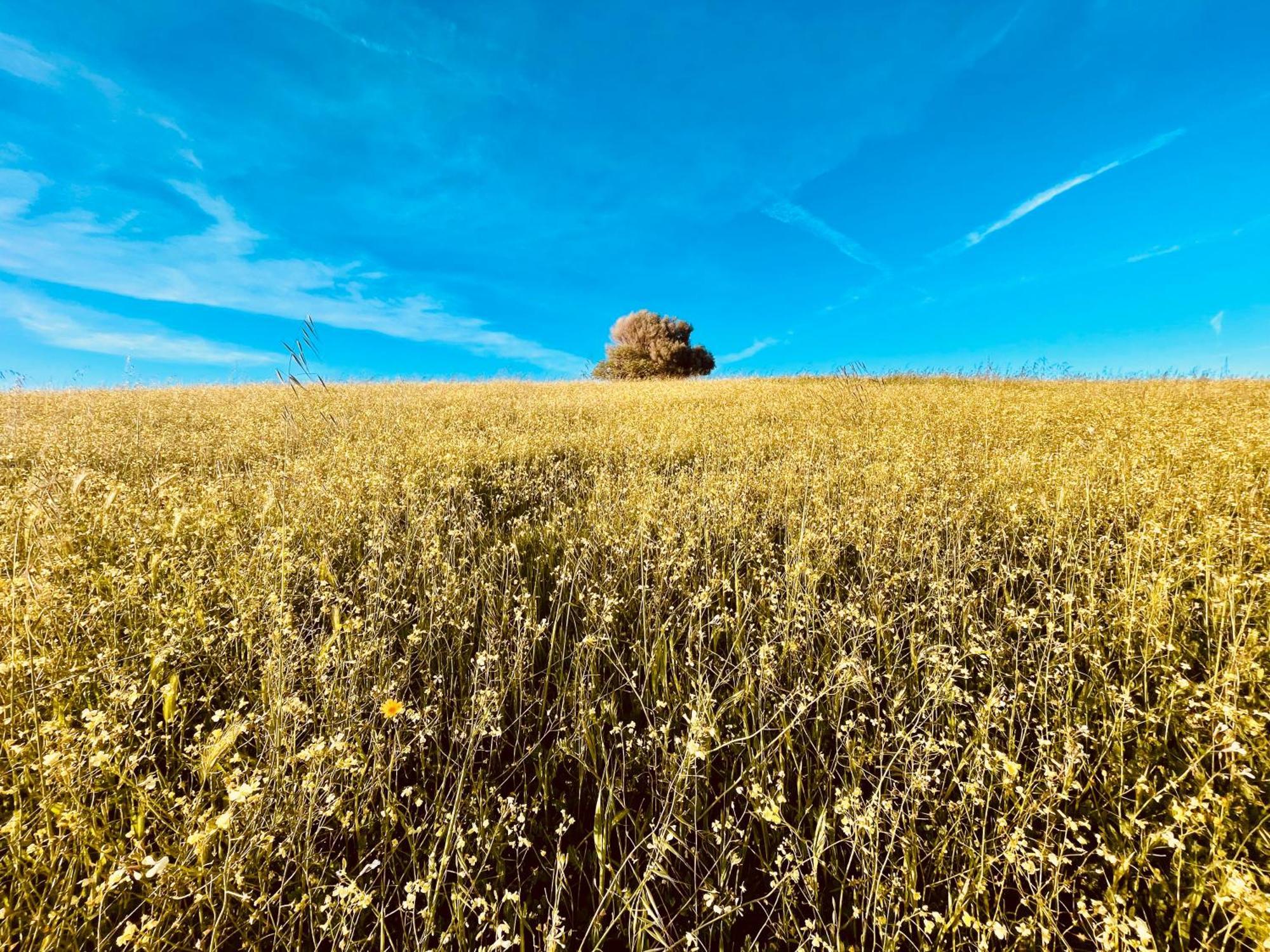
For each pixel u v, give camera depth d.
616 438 7.41
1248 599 2.65
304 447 6.52
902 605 3.03
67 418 8.33
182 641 2.39
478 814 1.81
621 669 2.52
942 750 1.88
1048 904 1.53
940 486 4.79
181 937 1.48
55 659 2.21
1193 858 1.70
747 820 1.92
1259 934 1.33
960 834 1.75
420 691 2.50
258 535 3.62
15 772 1.76
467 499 4.72
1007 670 2.52
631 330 36.94
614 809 1.95
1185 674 2.42
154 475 5.04
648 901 1.53
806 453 6.10
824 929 1.57
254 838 1.55
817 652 2.72
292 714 2.03
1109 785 1.90
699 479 5.50
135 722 1.93
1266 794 1.79
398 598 3.18
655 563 3.53
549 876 1.76
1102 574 3.27
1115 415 7.51
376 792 1.95
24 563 2.95
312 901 1.59
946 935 1.56
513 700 2.48
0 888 1.51
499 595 3.14
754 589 3.36
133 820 1.53
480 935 1.43
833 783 2.05
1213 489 4.05
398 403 10.68
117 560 3.20
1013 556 3.64
